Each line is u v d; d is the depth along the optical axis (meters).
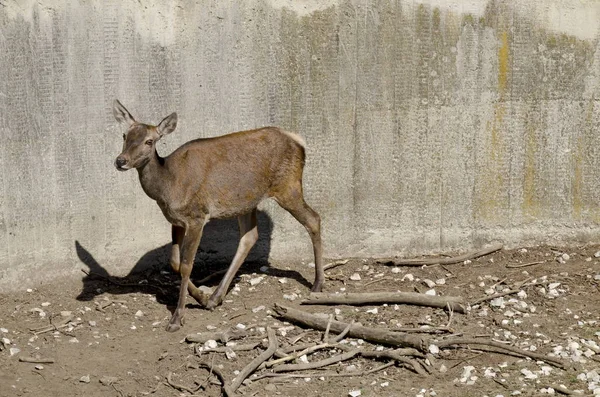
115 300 9.76
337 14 10.60
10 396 7.83
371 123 10.86
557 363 8.33
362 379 8.17
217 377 8.20
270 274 10.59
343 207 10.98
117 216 10.30
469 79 10.95
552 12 10.95
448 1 10.76
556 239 11.39
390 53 10.76
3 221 9.63
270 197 9.85
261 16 10.45
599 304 9.71
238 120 10.60
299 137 9.89
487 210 11.23
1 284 9.69
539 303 9.74
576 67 11.09
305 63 10.63
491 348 8.72
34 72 9.65
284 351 8.59
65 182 9.96
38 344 8.75
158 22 10.16
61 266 10.04
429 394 7.86
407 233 11.13
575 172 11.30
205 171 9.34
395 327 9.04
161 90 10.30
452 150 11.05
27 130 9.67
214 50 10.41
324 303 9.67
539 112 11.12
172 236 9.57
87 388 8.02
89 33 9.89
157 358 8.55
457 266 10.86
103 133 10.11
